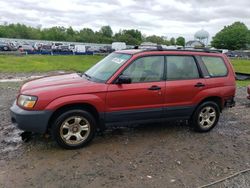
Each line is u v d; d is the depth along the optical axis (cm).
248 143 563
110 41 11950
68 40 12212
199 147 530
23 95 469
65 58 3616
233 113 796
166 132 600
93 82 501
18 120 459
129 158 470
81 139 494
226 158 489
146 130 605
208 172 436
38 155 466
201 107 588
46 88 472
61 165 436
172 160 470
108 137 555
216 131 626
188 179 412
